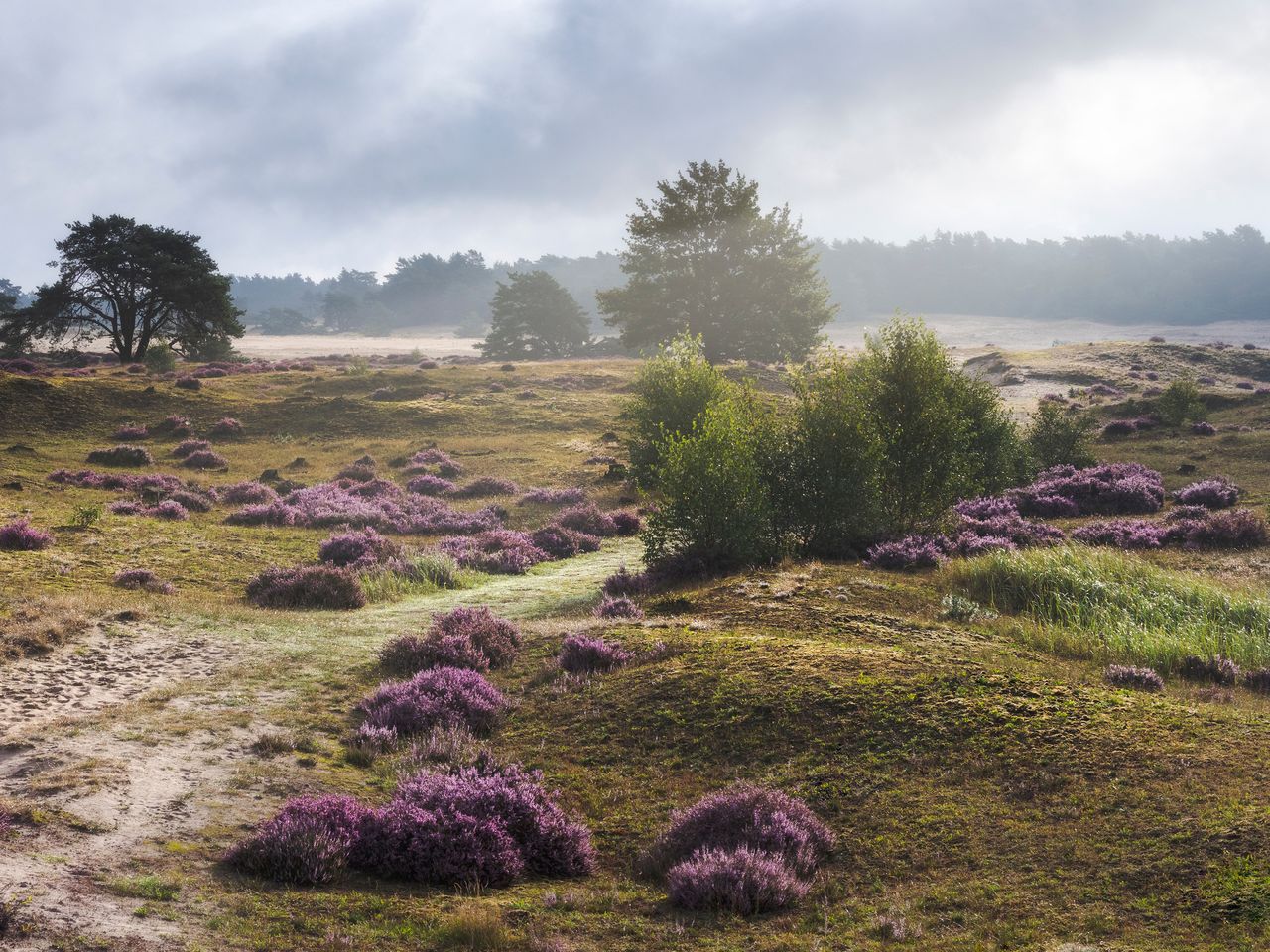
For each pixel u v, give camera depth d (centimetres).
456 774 937
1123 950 571
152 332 8775
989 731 945
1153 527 2591
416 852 718
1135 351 8119
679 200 8844
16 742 890
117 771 831
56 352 9062
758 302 8800
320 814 738
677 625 1523
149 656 1316
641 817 869
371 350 17488
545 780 952
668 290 8894
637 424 3872
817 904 687
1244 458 3938
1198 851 676
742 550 2078
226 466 4372
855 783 883
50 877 596
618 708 1120
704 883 685
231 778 867
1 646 1239
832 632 1466
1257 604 1678
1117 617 1622
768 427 2462
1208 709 1014
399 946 581
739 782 893
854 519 2345
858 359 2788
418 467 4312
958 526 2631
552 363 8494
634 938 624
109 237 8506
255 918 596
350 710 1149
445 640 1373
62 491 3197
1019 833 757
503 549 2747
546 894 687
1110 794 793
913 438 2642
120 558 2188
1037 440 4194
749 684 1120
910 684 1077
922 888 698
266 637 1513
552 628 1571
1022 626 1556
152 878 629
